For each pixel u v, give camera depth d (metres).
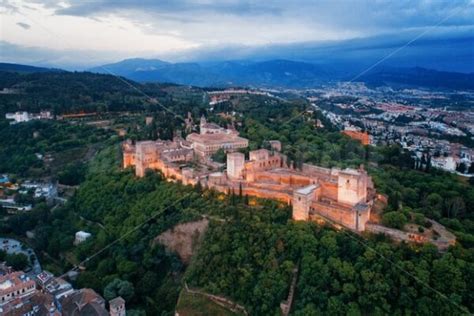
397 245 120.06
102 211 196.50
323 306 108.75
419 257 113.50
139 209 178.75
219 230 141.62
